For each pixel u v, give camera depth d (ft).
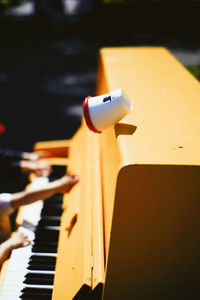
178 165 3.77
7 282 6.37
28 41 44.96
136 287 4.51
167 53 9.48
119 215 4.07
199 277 4.43
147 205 4.00
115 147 4.64
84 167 8.02
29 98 27.02
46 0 52.49
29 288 6.25
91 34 47.52
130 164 3.77
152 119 4.91
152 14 55.77
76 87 29.27
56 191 7.72
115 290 4.54
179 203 3.98
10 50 41.04
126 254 4.30
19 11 64.90
